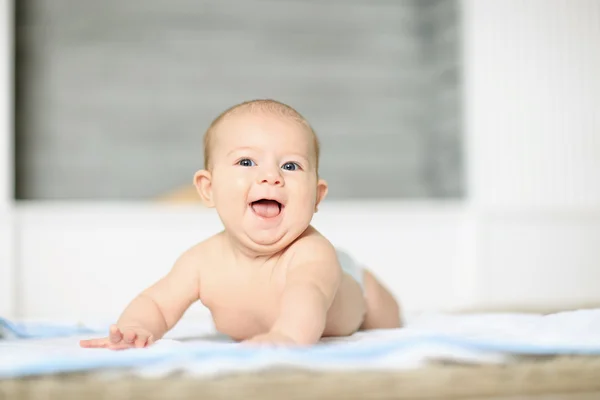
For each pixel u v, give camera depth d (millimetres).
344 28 3668
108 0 3449
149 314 1080
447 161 3504
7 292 2607
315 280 972
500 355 794
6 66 2750
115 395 678
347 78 3660
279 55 3605
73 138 3398
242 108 1057
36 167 3354
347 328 1137
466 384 713
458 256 2893
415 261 2854
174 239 2689
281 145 1014
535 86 3072
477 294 2896
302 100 3621
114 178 3428
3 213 2604
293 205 1012
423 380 707
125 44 3463
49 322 1476
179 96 3500
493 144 3041
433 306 2863
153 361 751
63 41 3402
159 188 3461
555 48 3084
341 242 2799
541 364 779
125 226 2668
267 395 672
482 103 3039
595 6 3109
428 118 3689
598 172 3100
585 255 3000
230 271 1073
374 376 711
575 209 3029
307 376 711
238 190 1012
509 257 2938
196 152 3500
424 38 3699
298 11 3629
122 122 3445
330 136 3633
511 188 3051
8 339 1249
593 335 948
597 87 3105
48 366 739
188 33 3525
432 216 2869
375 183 3658
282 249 1038
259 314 1064
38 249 2631
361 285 1197
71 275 2641
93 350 895
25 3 3367
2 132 2729
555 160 3080
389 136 3678
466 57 3051
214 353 760
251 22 3584
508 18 3059
